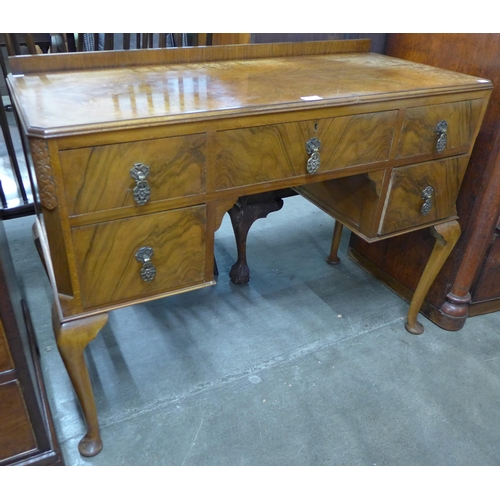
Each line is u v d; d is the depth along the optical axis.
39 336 1.32
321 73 1.10
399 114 0.96
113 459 1.01
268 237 1.92
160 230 0.82
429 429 1.12
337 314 1.49
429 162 1.08
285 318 1.46
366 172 1.01
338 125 0.91
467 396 1.22
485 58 1.13
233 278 1.60
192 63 1.16
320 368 1.28
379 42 1.46
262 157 0.86
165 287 0.89
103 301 0.84
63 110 0.73
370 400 1.19
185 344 1.33
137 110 0.75
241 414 1.13
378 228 1.12
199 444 1.05
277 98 0.86
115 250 0.79
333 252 1.72
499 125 1.13
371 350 1.35
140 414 1.12
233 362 1.28
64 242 0.74
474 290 1.44
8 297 0.75
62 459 0.96
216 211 0.87
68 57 0.99
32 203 1.45
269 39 1.42
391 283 1.60
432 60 1.28
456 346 1.38
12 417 0.85
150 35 1.29
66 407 1.12
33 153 0.66
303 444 1.07
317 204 1.33
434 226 1.20
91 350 1.30
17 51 1.17
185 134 0.76
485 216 1.24
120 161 0.72
